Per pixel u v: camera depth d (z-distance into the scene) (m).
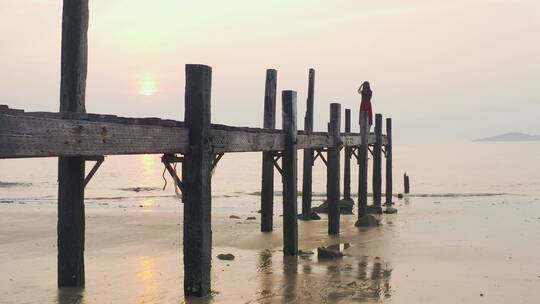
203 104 7.79
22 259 11.55
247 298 8.43
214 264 11.14
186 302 8.05
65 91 7.71
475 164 90.06
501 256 12.31
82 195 8.51
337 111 15.34
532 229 16.94
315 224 17.84
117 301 8.16
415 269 10.84
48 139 5.12
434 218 20.09
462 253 12.62
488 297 8.83
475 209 23.89
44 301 8.13
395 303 8.38
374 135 21.95
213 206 28.02
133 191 41.56
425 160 110.75
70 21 7.70
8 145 4.70
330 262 11.44
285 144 11.81
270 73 14.73
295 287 9.22
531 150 190.00
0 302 8.11
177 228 16.88
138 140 6.52
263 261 11.48
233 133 9.04
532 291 9.23
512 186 43.56
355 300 8.49
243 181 56.03
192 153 7.78
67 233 8.52
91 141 5.70
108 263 11.22
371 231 16.33
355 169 76.69
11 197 34.94
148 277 9.84
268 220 16.08
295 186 12.03
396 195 34.47
